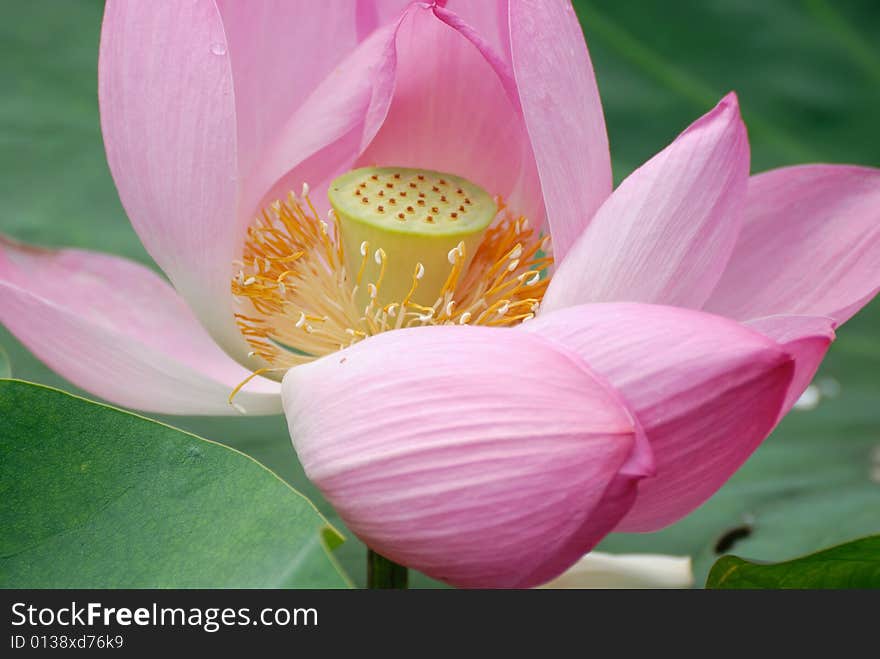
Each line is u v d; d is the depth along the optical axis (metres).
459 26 0.65
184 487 0.60
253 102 0.67
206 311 0.65
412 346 0.60
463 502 0.59
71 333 0.66
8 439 0.60
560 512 0.59
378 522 0.60
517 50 0.63
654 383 0.59
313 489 0.71
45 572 0.59
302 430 0.61
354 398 0.60
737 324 0.60
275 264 0.68
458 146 0.68
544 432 0.59
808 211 0.68
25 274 0.70
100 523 0.60
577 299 0.63
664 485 0.61
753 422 0.60
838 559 0.63
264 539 0.59
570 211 0.64
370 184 0.67
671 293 0.63
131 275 0.71
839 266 0.67
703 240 0.63
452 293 0.67
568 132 0.63
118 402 0.67
